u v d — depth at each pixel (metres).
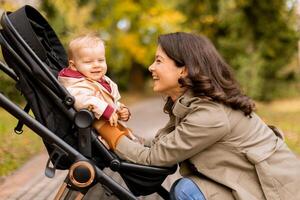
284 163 3.23
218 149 3.24
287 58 23.75
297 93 25.56
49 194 6.32
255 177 3.23
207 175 3.25
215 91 3.20
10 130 12.45
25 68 3.24
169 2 28.81
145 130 14.63
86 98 3.28
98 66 3.42
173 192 3.21
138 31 29.66
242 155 3.23
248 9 21.77
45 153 9.63
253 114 3.38
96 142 3.28
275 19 21.94
